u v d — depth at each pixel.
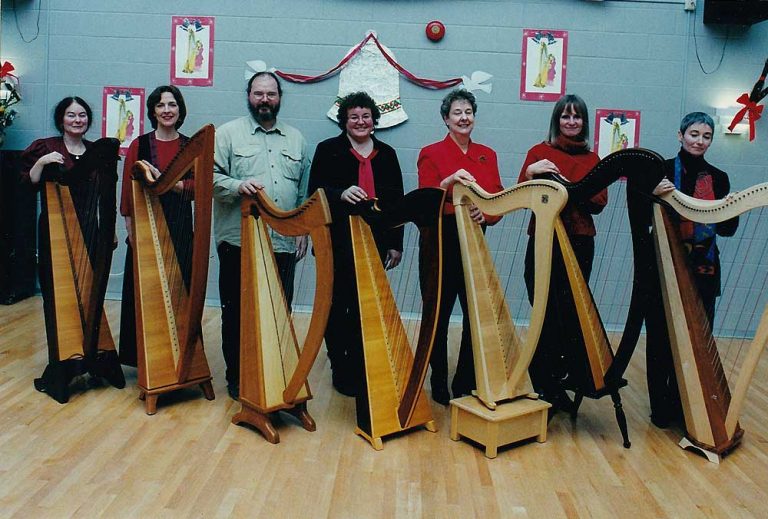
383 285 2.81
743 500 2.29
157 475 2.35
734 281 4.76
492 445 2.56
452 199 2.74
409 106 4.89
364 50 4.85
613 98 4.84
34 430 2.69
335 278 3.12
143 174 2.88
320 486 2.32
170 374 2.96
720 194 3.09
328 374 3.56
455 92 3.14
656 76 4.82
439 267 2.54
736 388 2.57
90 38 4.92
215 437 2.70
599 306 4.86
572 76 4.83
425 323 2.61
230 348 3.14
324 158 3.22
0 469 2.35
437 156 3.13
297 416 2.84
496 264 4.85
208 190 2.54
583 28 4.80
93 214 3.13
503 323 2.79
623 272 4.81
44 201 3.06
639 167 2.31
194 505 2.16
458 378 3.07
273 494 2.25
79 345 3.08
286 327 2.81
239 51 4.89
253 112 3.17
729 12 4.61
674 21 4.78
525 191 2.45
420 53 4.85
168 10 4.88
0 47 4.94
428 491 2.30
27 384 3.23
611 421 3.00
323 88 4.89
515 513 2.17
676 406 2.94
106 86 4.95
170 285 3.03
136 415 2.90
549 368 2.92
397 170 3.32
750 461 2.61
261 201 2.65
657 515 2.18
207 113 4.93
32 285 5.08
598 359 2.72
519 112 4.87
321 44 4.86
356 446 2.65
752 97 4.51
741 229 4.71
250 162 3.14
